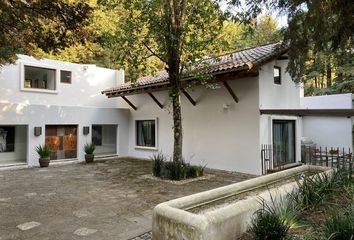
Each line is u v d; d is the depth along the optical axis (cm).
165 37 989
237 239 397
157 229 395
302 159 1300
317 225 417
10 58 768
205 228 347
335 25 799
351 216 379
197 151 1316
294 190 534
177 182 973
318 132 1552
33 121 1345
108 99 1800
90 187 905
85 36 704
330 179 591
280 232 365
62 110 1446
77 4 627
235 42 1638
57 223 577
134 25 996
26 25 595
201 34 1003
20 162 1335
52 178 1056
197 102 1320
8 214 633
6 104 1266
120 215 629
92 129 1606
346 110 1016
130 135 1719
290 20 874
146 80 1535
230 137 1188
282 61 1216
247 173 1123
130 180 1012
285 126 1241
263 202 439
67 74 1625
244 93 1143
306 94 2389
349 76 2102
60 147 1461
